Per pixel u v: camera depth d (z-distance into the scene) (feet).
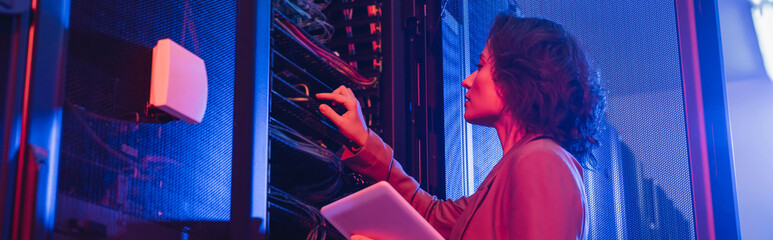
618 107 5.90
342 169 5.10
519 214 3.14
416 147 5.69
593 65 4.05
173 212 3.26
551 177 3.19
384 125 5.44
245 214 3.66
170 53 3.12
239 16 4.01
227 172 3.72
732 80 14.35
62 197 2.59
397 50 5.69
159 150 3.22
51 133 2.53
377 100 5.57
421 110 5.78
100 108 2.86
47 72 2.55
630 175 5.74
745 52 13.60
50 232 2.47
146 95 3.19
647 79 5.90
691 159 5.60
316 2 5.70
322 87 5.35
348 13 5.69
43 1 2.57
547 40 3.76
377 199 3.21
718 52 5.76
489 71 3.93
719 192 5.49
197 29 3.59
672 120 5.75
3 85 2.42
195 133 3.48
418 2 6.02
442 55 5.87
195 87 3.25
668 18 5.97
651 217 5.59
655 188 5.65
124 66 3.05
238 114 3.82
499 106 3.89
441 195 5.59
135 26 3.16
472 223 3.48
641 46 5.98
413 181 4.57
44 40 2.56
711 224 5.43
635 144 5.79
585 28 6.16
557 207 3.10
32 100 2.47
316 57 5.06
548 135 3.67
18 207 2.37
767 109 13.89
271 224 5.38
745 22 13.03
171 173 3.27
